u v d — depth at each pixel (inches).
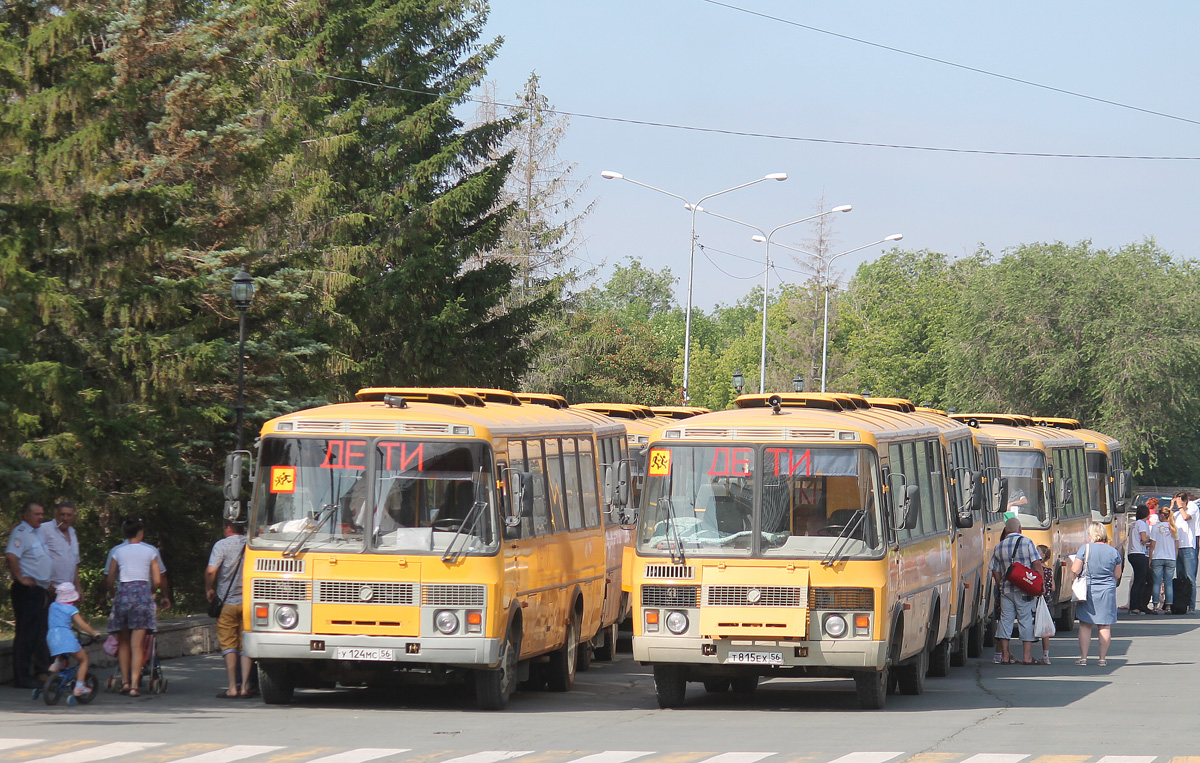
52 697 1178.6
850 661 1151.0
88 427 1584.6
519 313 3004.4
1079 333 6402.6
